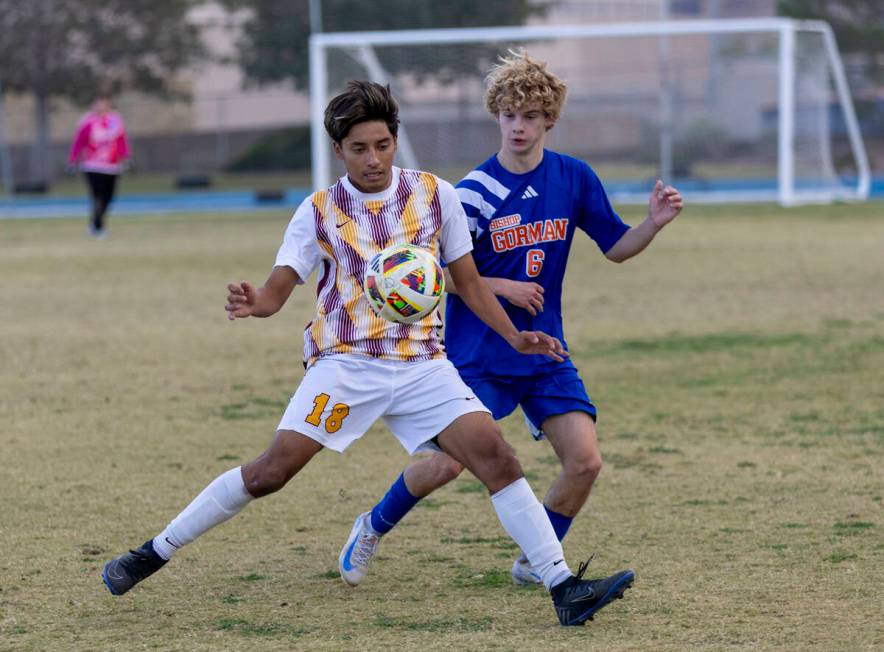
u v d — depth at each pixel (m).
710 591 12.30
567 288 38.72
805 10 101.75
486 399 12.74
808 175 72.44
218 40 116.44
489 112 13.14
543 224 12.96
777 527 14.69
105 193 59.81
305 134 112.88
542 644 10.80
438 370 11.57
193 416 21.86
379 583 12.92
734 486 16.73
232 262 46.56
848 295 35.59
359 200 11.51
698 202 72.56
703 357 26.80
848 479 16.94
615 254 13.27
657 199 13.05
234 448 19.47
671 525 14.91
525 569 12.67
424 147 81.00
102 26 111.00
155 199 91.06
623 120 87.69
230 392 23.98
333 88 73.00
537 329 13.02
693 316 32.56
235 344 29.52
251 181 105.94
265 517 15.64
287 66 109.12
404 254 11.31
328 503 16.31
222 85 120.75
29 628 11.55
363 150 11.20
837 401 22.22
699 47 94.69
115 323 32.81
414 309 11.29
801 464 17.86
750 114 80.88
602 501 16.14
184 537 11.74
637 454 18.75
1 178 110.06
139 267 45.62
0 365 26.94
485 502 16.30
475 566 13.49
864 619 11.27
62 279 42.44
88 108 113.62
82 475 17.78
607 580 11.16
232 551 14.18
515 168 13.02
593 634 11.07
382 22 98.38
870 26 101.50
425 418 11.51
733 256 45.78
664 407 22.12
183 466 18.30
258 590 12.73
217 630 11.44
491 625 11.44
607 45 97.88
